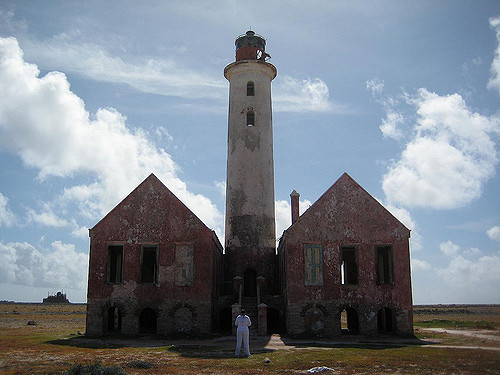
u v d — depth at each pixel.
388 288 31.30
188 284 31.73
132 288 31.70
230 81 43.56
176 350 23.25
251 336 30.06
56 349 23.69
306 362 18.86
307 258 31.72
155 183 33.25
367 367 17.59
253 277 38.44
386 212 32.38
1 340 28.14
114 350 23.33
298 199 39.25
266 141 41.47
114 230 32.56
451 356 20.03
